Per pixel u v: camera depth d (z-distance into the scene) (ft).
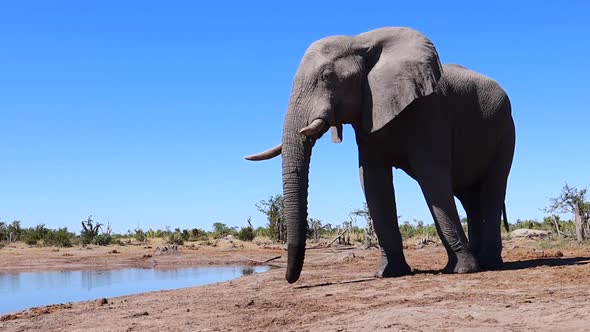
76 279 67.31
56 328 29.81
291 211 36.01
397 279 38.63
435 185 38.91
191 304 35.17
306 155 36.88
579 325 21.40
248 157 38.37
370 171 41.24
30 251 124.98
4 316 34.55
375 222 41.34
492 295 29.37
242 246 135.74
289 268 35.88
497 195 44.93
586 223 85.05
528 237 108.47
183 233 177.68
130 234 203.10
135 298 40.22
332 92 37.52
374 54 39.55
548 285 31.81
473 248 46.29
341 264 59.57
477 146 42.91
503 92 44.50
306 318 27.63
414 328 23.03
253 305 32.73
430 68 38.45
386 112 37.93
